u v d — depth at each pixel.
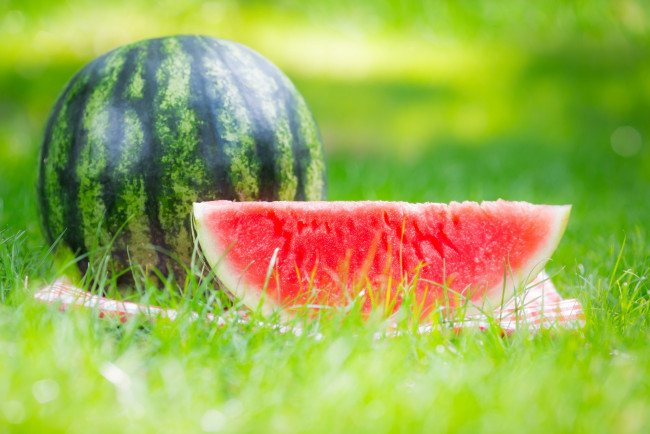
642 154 2.50
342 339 1.12
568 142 2.75
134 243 1.27
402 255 1.24
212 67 1.29
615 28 4.77
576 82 3.96
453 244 1.25
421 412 1.05
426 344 1.15
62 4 4.03
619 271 1.35
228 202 1.23
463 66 4.36
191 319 1.17
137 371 1.10
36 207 1.32
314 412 1.04
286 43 4.26
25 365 1.08
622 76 4.06
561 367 1.11
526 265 1.24
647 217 1.62
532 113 3.38
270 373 1.09
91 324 1.14
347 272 1.22
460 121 3.19
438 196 1.78
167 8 4.20
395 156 2.31
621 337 1.18
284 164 1.30
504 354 1.14
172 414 1.04
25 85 2.96
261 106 1.29
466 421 1.04
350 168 1.97
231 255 1.21
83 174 1.27
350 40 4.64
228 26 4.20
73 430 1.02
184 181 1.26
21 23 3.79
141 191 1.26
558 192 1.85
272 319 1.19
